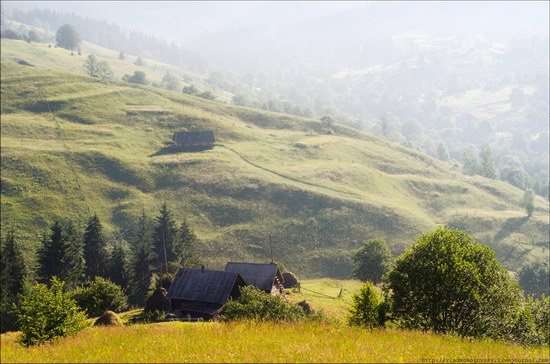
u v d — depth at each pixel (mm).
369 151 185750
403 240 118812
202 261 102812
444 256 28578
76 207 112688
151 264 85375
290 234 116500
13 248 71062
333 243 115188
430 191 157125
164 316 53469
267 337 17906
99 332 23031
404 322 28797
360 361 14086
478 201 154625
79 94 188750
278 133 195500
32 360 16688
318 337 18141
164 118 180875
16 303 61469
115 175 130500
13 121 152875
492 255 29219
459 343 18781
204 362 14219
